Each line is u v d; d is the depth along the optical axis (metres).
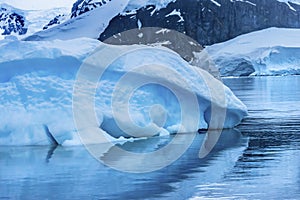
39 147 17.14
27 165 13.92
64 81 18.00
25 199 10.26
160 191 10.77
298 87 67.31
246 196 10.19
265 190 10.66
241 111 22.36
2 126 17.41
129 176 12.36
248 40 175.88
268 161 14.10
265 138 19.25
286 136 19.86
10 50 18.03
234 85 76.69
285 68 151.88
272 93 53.28
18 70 17.91
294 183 11.30
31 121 17.45
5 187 11.30
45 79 17.81
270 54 153.00
